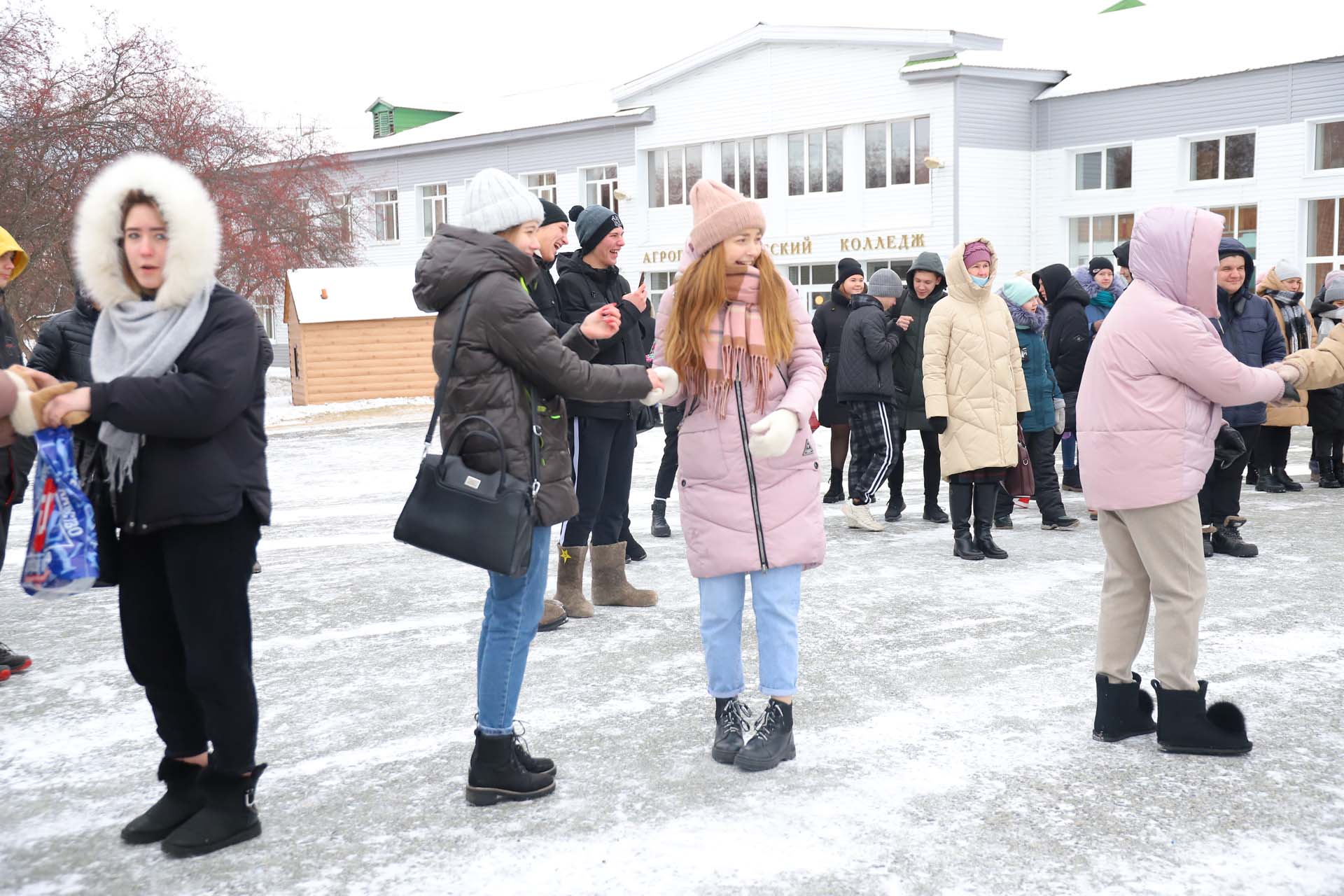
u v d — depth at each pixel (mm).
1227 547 7137
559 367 3273
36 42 24578
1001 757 3867
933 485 8602
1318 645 5125
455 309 3330
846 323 8359
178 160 27844
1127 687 4004
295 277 22672
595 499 5766
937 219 27703
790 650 3850
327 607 6199
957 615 5793
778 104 30688
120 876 3111
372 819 3449
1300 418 9805
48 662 5258
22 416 2807
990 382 7070
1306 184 23797
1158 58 26750
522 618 3492
